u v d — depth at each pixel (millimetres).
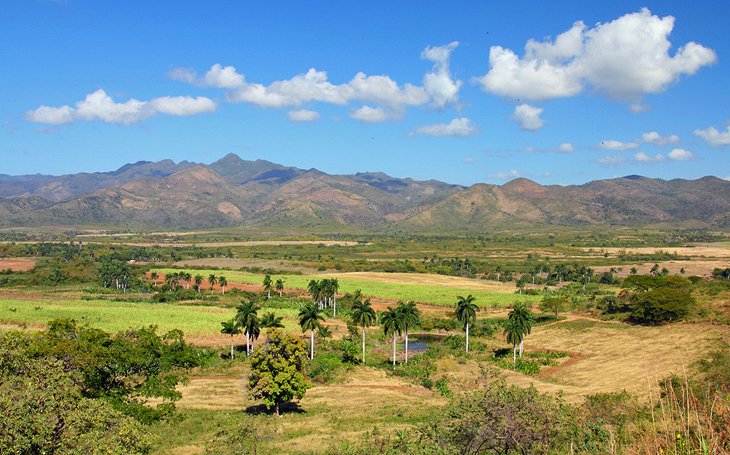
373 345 103562
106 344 50312
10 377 25547
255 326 87062
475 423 23234
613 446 15391
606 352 86375
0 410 21969
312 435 47406
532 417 22844
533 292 163500
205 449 41812
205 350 87500
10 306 120312
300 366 59719
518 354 90938
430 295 160750
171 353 75562
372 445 36469
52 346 40719
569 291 165375
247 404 60969
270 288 160625
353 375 79000
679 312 95125
